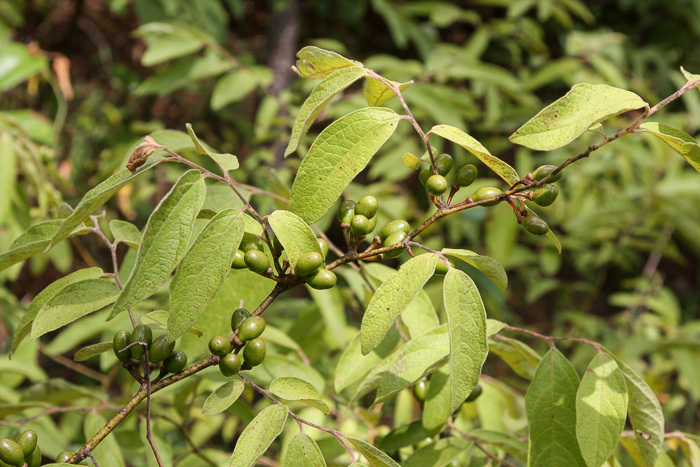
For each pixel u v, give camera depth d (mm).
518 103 1615
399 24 1443
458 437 712
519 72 1846
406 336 737
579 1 2135
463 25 2133
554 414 659
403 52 1986
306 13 1891
